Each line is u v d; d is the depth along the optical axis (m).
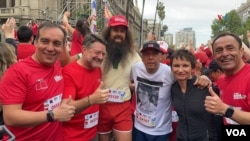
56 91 3.62
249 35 8.41
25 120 3.21
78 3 36.88
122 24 4.95
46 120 3.24
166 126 4.88
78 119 4.32
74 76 4.22
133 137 5.16
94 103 3.83
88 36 4.28
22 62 3.43
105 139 5.12
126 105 5.03
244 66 3.68
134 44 5.19
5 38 6.87
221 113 3.35
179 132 4.33
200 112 4.15
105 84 4.95
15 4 39.25
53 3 40.53
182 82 4.27
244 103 3.61
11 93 3.29
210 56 9.77
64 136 4.30
